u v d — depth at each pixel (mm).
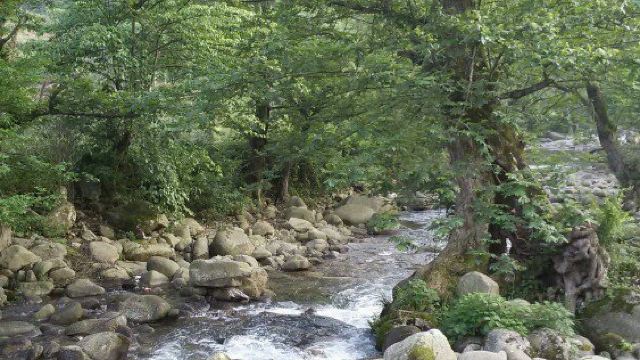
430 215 19359
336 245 14961
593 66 7098
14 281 9789
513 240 8680
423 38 7480
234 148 18047
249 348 7871
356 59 7977
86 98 10977
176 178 13961
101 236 12430
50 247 10969
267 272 12312
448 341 6926
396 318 7840
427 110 7426
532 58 6797
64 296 9750
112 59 12234
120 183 13578
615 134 11258
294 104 9133
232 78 7926
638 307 7277
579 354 6742
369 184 7512
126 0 12023
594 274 7797
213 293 10070
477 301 7207
